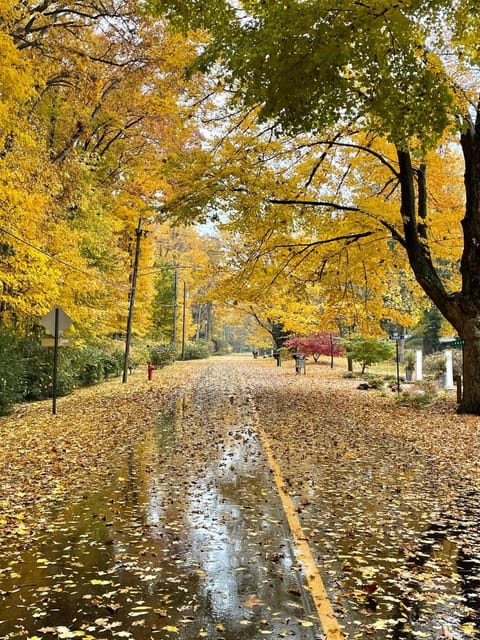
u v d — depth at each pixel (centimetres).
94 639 338
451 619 362
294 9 584
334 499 658
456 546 500
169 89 1794
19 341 1844
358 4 579
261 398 1909
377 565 454
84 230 2034
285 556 473
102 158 2186
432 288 1479
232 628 349
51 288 1415
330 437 1113
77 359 2331
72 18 1823
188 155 1352
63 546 502
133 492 693
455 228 1733
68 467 845
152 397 1978
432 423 1298
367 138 1594
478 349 1439
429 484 734
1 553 486
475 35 672
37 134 1377
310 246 1786
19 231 1285
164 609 376
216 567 449
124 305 2797
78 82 1803
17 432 1202
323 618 361
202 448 995
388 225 1532
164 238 5753
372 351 2912
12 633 346
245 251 1828
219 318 9000
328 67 609
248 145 1377
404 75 631
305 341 3628
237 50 649
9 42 1123
